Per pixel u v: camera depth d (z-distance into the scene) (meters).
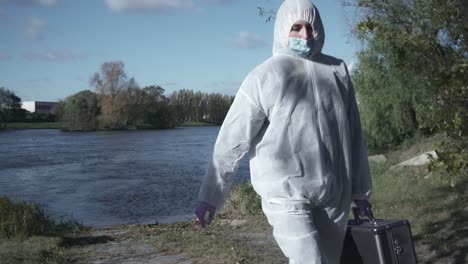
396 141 22.31
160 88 122.38
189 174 30.00
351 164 3.69
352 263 3.72
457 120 5.30
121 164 36.84
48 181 27.47
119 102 111.88
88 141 69.25
